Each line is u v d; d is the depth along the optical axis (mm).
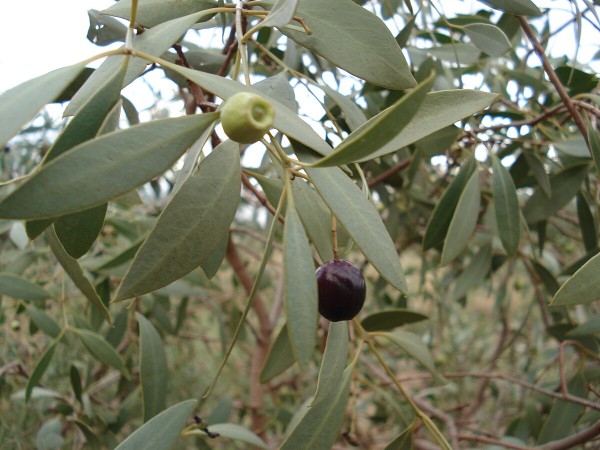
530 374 401
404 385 579
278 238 392
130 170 107
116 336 341
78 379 302
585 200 284
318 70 302
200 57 214
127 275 127
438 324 566
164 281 130
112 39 200
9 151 423
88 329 313
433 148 265
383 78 155
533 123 274
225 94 117
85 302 386
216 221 135
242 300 527
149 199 462
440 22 315
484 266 344
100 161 105
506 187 236
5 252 375
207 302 493
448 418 365
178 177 151
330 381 151
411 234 408
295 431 176
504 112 300
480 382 526
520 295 661
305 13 158
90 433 295
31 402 365
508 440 305
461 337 603
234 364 577
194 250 132
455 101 145
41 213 101
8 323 373
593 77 261
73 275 163
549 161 324
